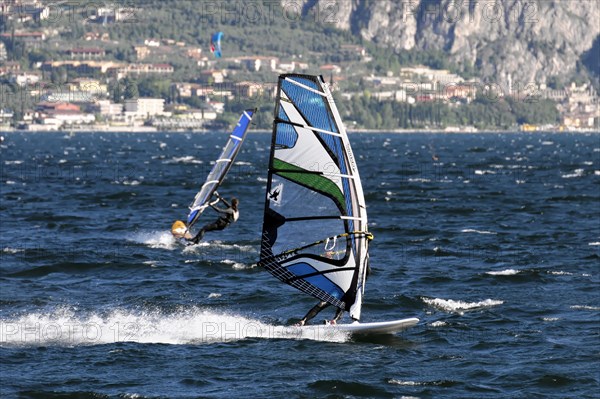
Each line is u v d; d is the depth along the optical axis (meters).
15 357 63.31
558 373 61.56
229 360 63.44
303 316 77.19
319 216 64.19
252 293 85.88
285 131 63.25
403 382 59.53
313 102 63.06
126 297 84.56
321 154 63.44
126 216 157.00
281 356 64.38
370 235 65.00
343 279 64.88
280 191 63.66
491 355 66.06
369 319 77.38
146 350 65.38
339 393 57.25
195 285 90.69
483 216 162.12
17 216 154.12
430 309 81.12
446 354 66.06
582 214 165.88
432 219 156.75
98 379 59.16
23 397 55.62
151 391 57.12
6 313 77.12
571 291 89.75
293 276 64.75
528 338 70.88
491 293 88.75
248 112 82.81
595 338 70.88
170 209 171.00
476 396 57.38
